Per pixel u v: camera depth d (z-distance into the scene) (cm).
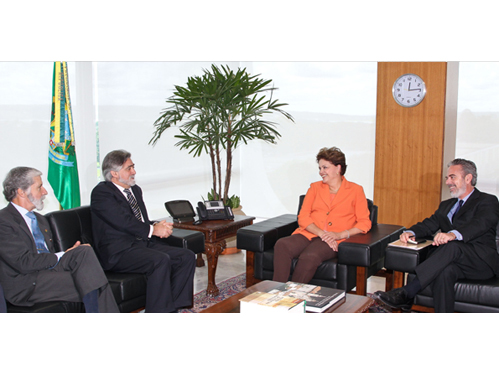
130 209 350
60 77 411
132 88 541
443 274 306
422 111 529
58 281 282
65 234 318
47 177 421
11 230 274
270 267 379
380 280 446
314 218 388
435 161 529
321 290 272
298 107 669
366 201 386
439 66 516
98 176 508
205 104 455
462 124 568
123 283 307
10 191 286
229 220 427
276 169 703
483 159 563
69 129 416
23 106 420
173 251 346
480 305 301
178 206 426
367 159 633
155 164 585
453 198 356
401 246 328
